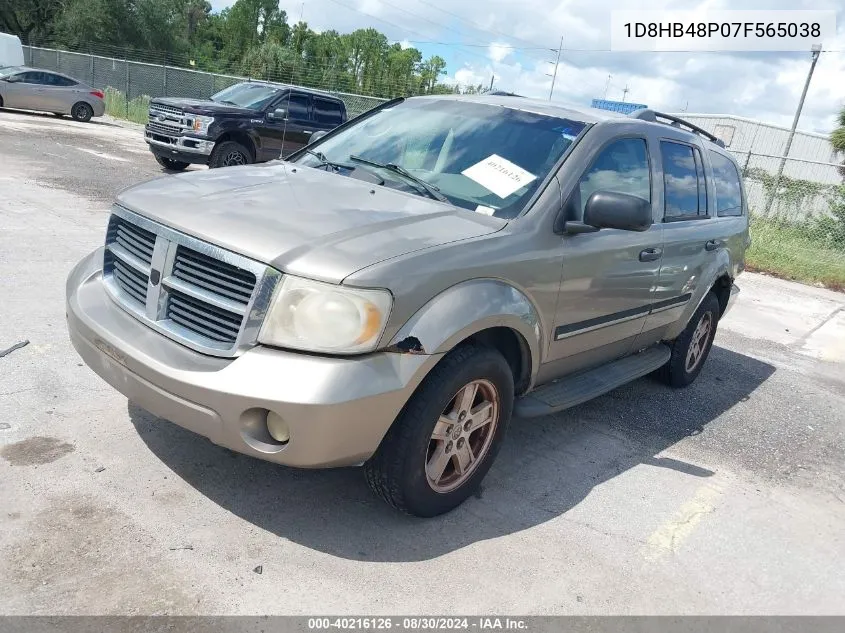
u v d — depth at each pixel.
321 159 4.24
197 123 12.59
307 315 2.72
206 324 2.90
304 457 2.75
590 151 3.97
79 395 3.99
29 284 5.62
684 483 4.20
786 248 13.95
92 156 13.92
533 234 3.51
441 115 4.35
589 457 4.33
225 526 3.08
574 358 4.14
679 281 4.92
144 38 48.06
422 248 3.02
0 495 3.03
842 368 7.46
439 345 2.92
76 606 2.52
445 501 3.35
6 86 20.55
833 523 4.03
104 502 3.10
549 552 3.28
